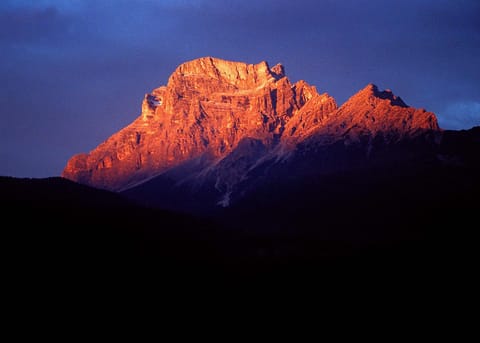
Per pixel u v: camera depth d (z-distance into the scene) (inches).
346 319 7106.3
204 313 7249.0
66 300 7327.8
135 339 6776.6
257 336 6855.3
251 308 7362.2
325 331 6914.4
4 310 7052.2
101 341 6722.4
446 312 7160.4
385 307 7308.1
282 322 7071.9
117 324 6983.3
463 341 6688.0
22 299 7273.6
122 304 7347.4
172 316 7160.4
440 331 6850.4
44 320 6958.7
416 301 7411.4
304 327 6993.1
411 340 6752.0
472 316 7062.0
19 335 6722.4
